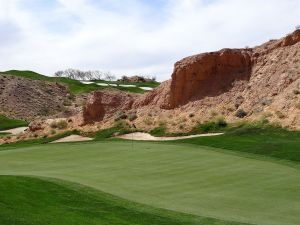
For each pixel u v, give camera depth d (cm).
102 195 1988
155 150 3145
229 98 4516
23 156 3281
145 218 1689
